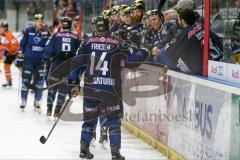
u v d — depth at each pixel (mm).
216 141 11523
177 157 13805
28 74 22297
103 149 15742
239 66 11180
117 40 13930
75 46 20016
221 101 11289
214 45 12477
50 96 20297
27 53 22156
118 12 18891
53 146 15875
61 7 39344
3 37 30984
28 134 17625
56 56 19875
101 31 13930
